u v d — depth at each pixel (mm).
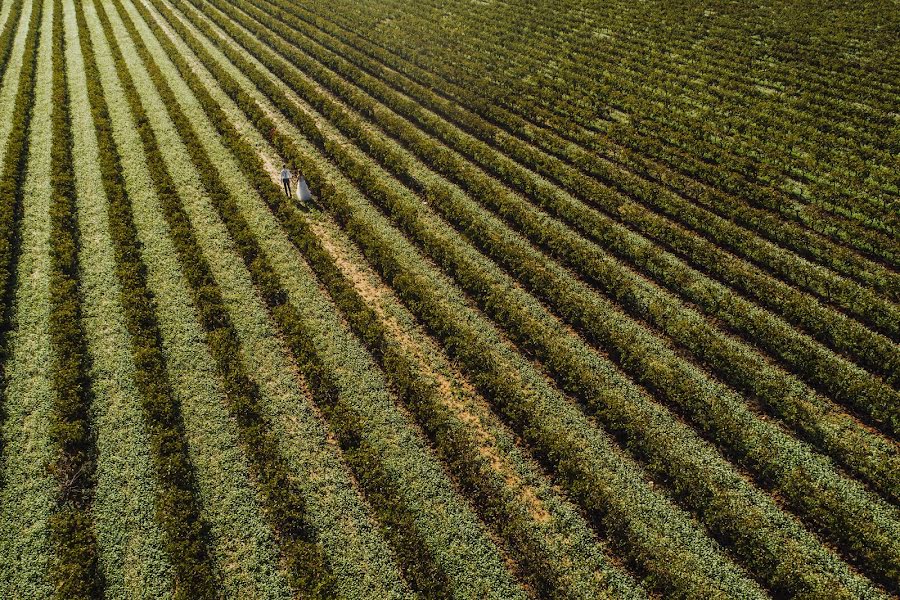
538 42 58094
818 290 28734
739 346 25734
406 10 68188
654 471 20516
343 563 17891
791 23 59312
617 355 25062
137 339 24156
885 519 19266
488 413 22656
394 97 44781
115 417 21328
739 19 61594
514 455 21125
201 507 19031
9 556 17500
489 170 37844
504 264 29781
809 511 19328
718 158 39062
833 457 21219
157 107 42438
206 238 30156
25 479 19344
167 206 31500
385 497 19391
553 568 17953
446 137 40656
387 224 32438
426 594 17250
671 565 17875
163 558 17766
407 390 22578
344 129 40969
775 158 38719
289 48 53406
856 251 31719
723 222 32594
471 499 19906
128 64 49812
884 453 21297
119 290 26703
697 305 27953
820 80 48594
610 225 31672
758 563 17797
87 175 34438
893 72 48688
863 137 40750
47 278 27062
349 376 23531
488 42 58781
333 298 27094
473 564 18062
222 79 46406
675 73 51562
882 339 25047
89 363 23266
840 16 60375
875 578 18000
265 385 22969
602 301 27969
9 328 24531
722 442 21484
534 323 25875
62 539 17734
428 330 26188
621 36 59594
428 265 29750
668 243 31641
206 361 23781
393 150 39156
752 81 49312
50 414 21219
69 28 59062
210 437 20984
